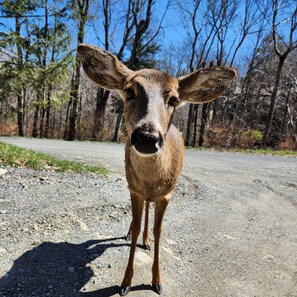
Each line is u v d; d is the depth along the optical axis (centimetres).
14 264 66
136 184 65
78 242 79
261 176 187
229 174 186
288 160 274
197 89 70
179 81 68
